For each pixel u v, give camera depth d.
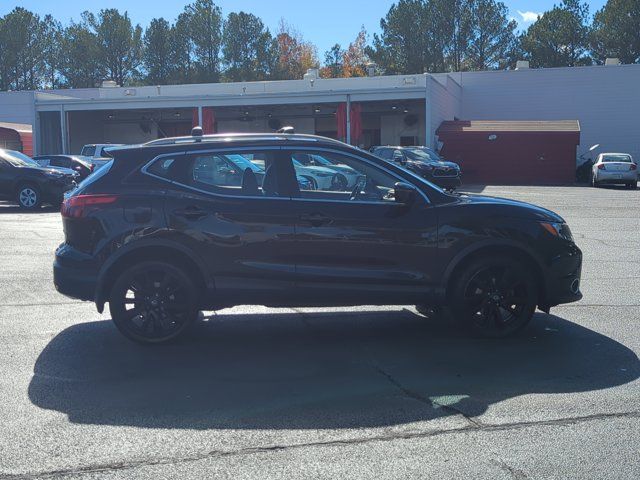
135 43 69.56
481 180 35.78
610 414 4.72
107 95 44.50
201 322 7.30
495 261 6.38
